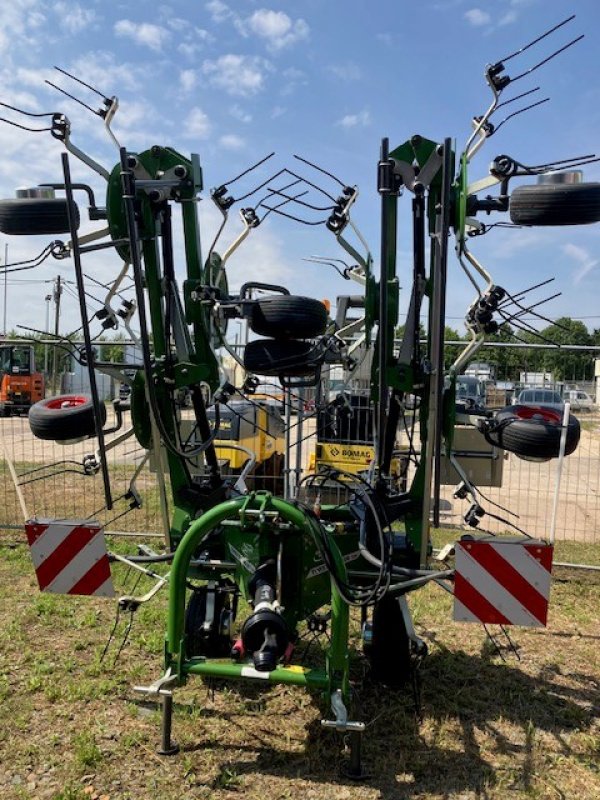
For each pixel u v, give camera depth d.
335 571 2.99
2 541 6.93
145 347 2.99
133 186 2.86
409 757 3.22
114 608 5.00
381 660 3.88
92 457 3.56
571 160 2.98
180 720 3.48
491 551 3.09
